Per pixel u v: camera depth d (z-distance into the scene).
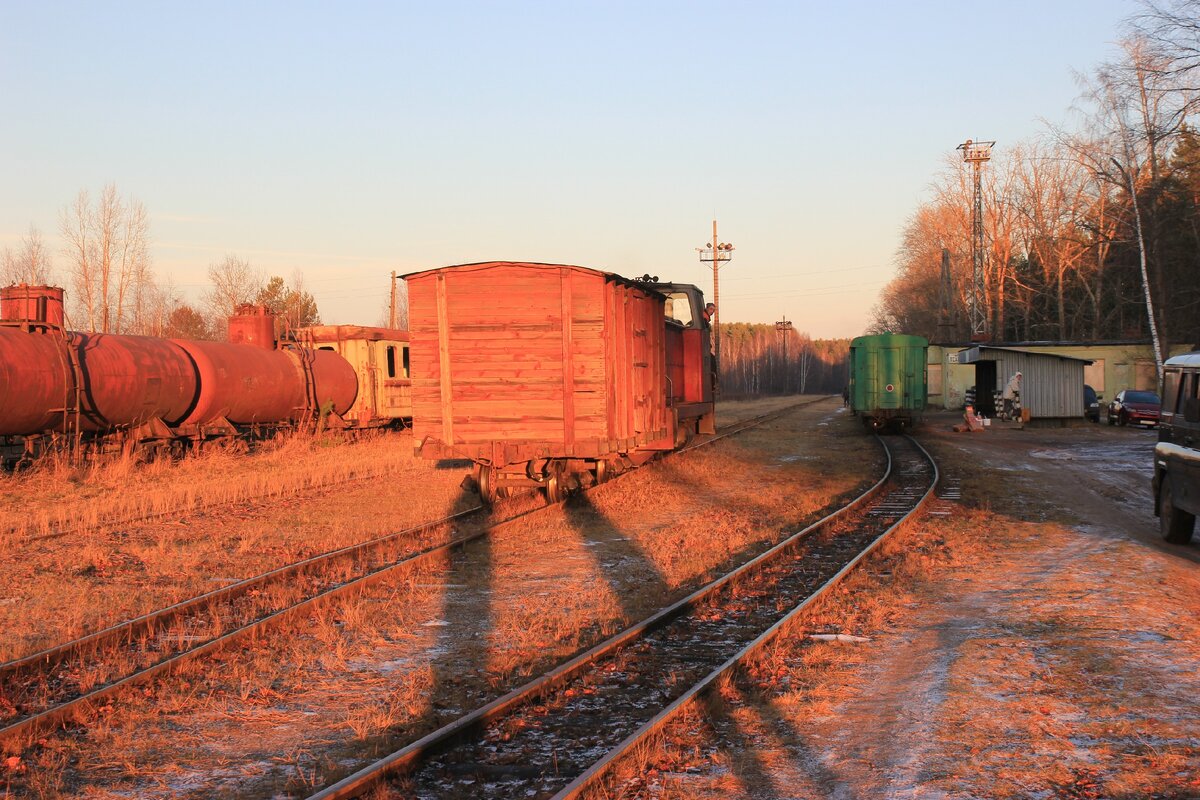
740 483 20.84
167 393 22.08
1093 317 63.81
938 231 75.94
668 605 9.45
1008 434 35.09
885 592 9.82
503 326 14.77
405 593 9.99
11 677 7.12
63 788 5.30
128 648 8.03
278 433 27.58
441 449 14.88
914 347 36.12
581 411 14.71
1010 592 9.88
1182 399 12.46
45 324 19.47
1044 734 5.82
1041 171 64.94
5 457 19.77
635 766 5.29
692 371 23.02
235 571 11.25
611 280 14.99
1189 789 5.01
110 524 14.48
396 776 5.23
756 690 6.70
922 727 5.98
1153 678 6.91
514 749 5.70
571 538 13.44
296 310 76.25
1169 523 12.65
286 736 6.09
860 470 23.83
